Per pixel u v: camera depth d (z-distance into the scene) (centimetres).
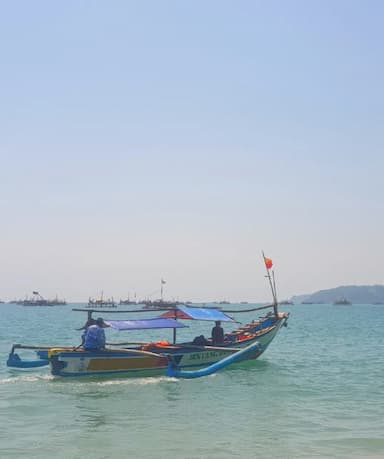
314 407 1911
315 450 1388
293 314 15512
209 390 2250
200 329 7712
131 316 15488
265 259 3316
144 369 2556
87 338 2480
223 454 1353
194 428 1602
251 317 13362
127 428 1605
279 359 3428
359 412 1825
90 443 1445
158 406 1920
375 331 6725
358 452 1373
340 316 13512
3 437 1503
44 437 1505
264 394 2158
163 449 1393
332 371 2848
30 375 2583
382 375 2698
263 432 1557
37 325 8125
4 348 4025
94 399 2044
